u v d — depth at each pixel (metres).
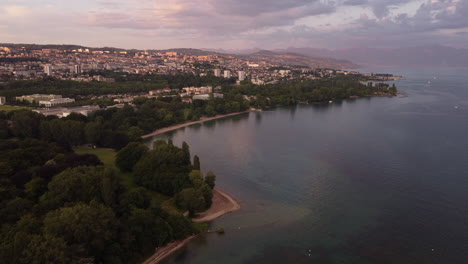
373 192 170.50
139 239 119.56
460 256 119.62
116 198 134.25
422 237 131.12
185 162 186.12
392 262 116.94
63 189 128.88
